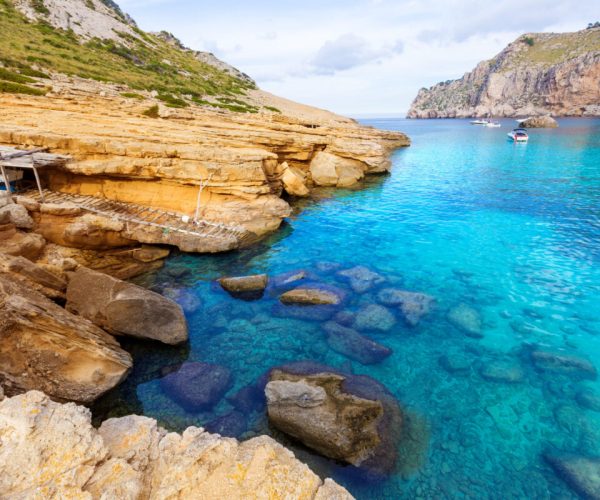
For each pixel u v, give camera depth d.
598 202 32.78
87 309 14.24
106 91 59.94
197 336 15.24
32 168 23.27
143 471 6.93
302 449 10.07
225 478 6.65
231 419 11.05
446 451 10.20
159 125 34.94
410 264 22.28
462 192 38.75
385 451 9.90
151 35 139.88
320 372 12.86
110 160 24.84
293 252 24.12
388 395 11.94
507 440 10.60
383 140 78.88
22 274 14.74
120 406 11.55
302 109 120.56
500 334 15.55
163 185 26.36
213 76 118.94
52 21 93.00
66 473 6.22
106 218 21.81
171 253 23.11
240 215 26.36
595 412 11.54
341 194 40.09
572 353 14.31
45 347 11.43
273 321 16.33
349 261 22.81
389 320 16.42
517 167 50.78
